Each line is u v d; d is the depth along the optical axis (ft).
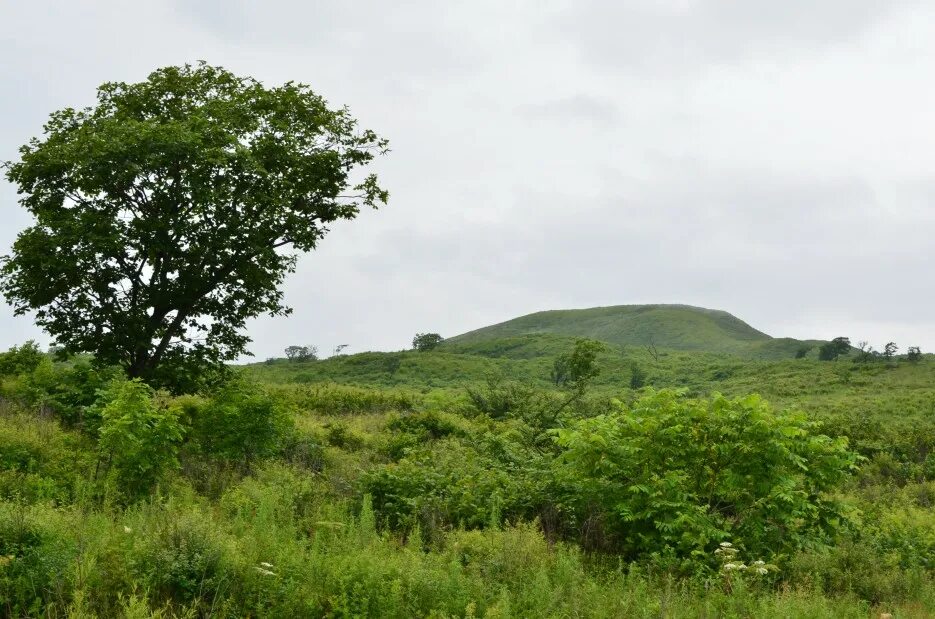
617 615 18.30
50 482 28.91
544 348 537.24
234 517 26.30
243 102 65.00
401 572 19.08
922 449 82.89
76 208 57.93
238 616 16.89
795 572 25.94
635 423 29.04
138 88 64.34
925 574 28.94
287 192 62.80
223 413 43.47
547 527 29.07
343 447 59.31
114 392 35.09
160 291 58.59
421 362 351.05
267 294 65.36
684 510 26.84
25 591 15.94
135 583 15.87
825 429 87.40
